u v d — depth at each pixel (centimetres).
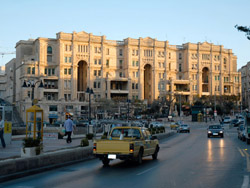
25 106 9162
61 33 10281
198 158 2066
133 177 1386
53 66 10281
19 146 2409
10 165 1394
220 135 4597
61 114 9012
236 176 1371
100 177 1401
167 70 11862
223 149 2702
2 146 2323
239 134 4159
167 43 11912
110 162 1950
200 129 7831
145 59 11456
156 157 2083
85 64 10831
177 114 10938
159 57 11756
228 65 13100
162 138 4538
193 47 12406
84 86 10850
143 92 11462
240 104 12362
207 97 11788
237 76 13338
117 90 10831
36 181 1320
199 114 9925
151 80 11700
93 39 10744
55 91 10138
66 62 10338
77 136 3538
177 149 2797
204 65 12556
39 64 10000
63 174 1501
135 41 11388
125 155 1678
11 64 11581
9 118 2797
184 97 12181
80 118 9412
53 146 2347
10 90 11519
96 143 1727
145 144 1880
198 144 3359
